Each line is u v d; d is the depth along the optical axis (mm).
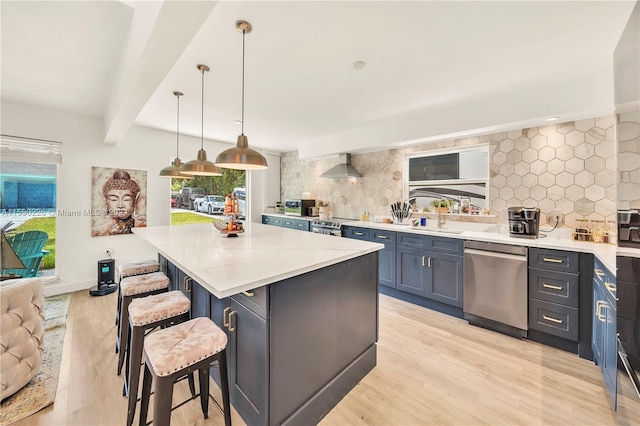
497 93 2719
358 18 1605
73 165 3564
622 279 1200
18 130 3178
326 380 1665
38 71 2424
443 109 3184
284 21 1630
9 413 1580
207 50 1951
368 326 2033
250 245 2125
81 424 1525
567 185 2709
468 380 1909
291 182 6012
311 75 2340
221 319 1706
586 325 2154
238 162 1851
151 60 1527
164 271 2785
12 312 1723
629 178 1123
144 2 1397
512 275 2508
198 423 1544
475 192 3492
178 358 1140
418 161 4043
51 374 1927
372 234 3775
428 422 1556
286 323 1420
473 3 1478
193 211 5066
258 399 1399
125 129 2992
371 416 1604
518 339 2484
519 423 1543
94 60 2252
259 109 3232
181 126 4023
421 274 3227
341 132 4340
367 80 2436
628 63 1126
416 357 2193
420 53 1989
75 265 3613
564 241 2451
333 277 1720
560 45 1873
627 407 1217
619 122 1201
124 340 1925
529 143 2934
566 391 1790
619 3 1462
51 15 1688
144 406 1318
